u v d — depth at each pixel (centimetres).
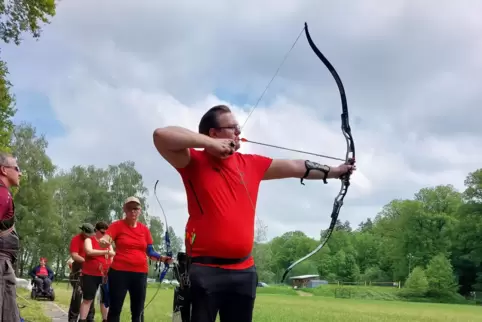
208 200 254
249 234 260
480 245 6594
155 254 574
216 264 253
